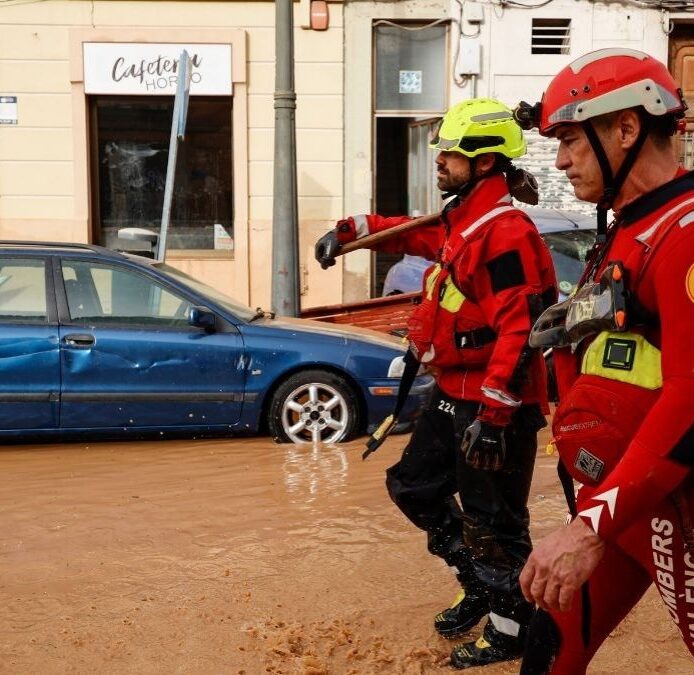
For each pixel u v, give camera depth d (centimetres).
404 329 880
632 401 200
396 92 1332
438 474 341
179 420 697
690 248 187
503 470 317
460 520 347
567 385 221
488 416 300
